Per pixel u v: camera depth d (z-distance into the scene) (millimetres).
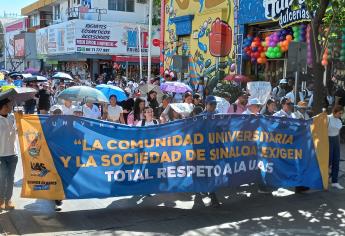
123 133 7195
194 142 7504
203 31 21719
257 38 18562
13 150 7355
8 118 7262
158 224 6906
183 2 23562
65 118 6969
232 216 7355
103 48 34656
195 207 7812
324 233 6641
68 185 6945
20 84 23609
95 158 7066
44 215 7227
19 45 51562
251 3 18750
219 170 7645
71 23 34594
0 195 7355
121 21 38281
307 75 15219
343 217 7383
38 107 16344
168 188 7379
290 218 7301
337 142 9156
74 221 6965
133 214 7355
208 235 6477
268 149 8102
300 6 15047
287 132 8258
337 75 15727
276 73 18516
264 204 8039
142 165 7270
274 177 8156
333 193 8797
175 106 9945
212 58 21094
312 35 11062
